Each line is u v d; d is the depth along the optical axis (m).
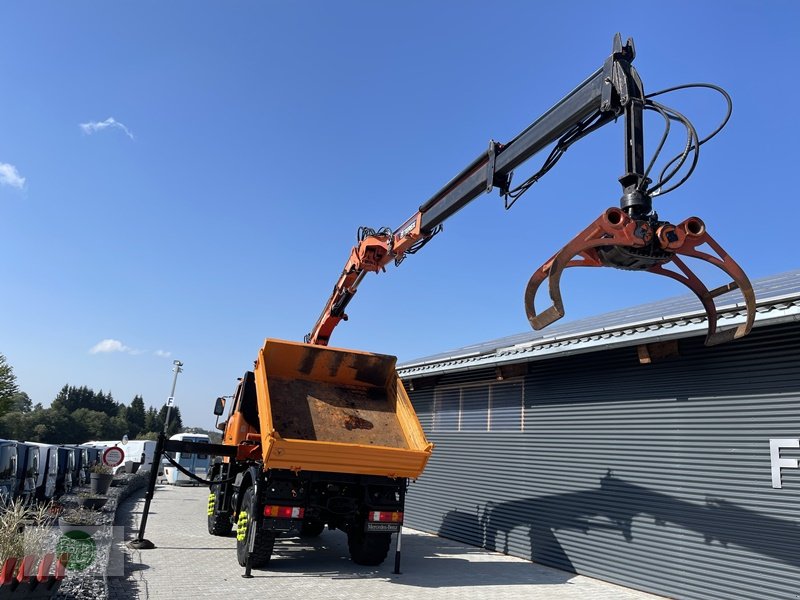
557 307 4.18
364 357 9.28
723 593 7.23
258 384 8.73
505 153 6.80
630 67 5.18
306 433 8.33
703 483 7.73
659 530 8.12
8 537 5.70
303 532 11.89
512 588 8.00
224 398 12.31
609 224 4.24
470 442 12.20
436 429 13.42
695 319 7.53
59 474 16.67
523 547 10.29
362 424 8.80
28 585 4.74
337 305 10.67
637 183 4.59
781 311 6.53
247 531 8.20
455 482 12.42
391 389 9.47
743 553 7.13
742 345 7.64
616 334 8.57
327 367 9.20
